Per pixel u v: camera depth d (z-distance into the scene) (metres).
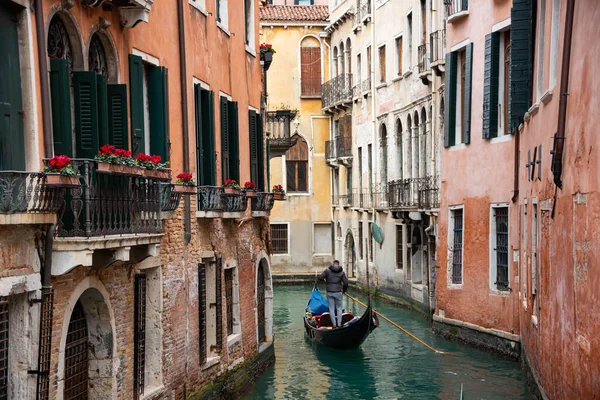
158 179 11.02
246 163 18.84
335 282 23.17
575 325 11.21
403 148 29.72
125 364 11.48
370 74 34.19
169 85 13.41
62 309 9.57
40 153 8.95
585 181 10.62
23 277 8.55
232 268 17.34
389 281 31.89
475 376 18.06
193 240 14.48
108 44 11.16
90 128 9.97
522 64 17.25
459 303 21.98
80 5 10.19
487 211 20.48
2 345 8.73
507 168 19.55
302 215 41.09
